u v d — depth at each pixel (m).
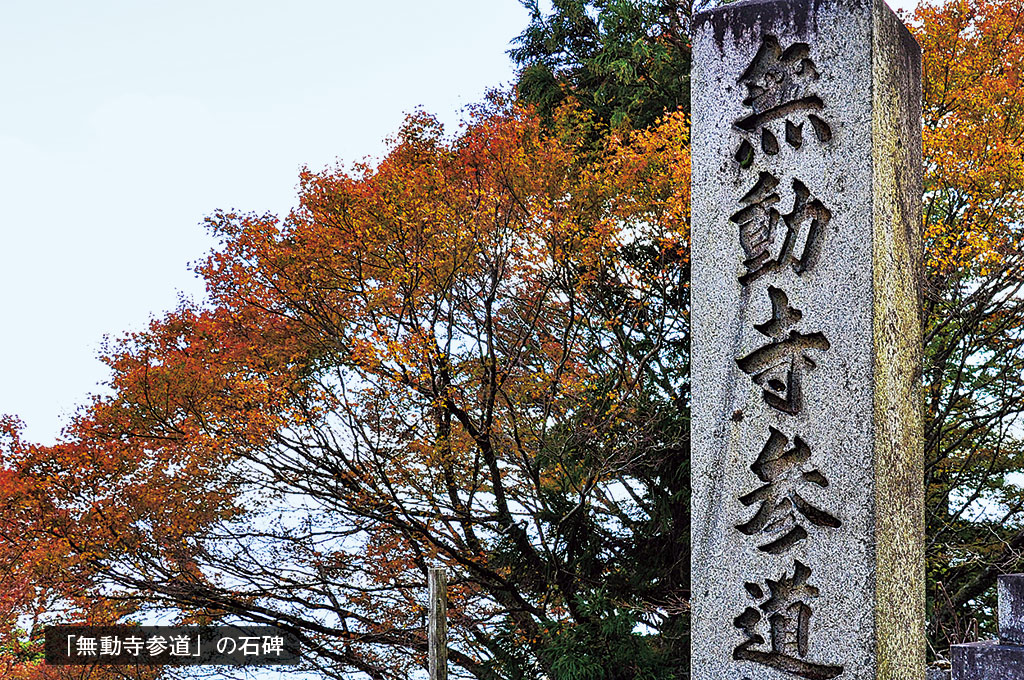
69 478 12.30
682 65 15.77
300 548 13.01
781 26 4.03
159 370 12.05
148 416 12.38
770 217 3.99
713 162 4.11
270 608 13.31
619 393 13.35
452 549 12.62
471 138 12.41
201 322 13.16
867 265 3.80
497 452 13.12
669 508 13.47
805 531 3.83
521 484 13.38
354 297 13.05
